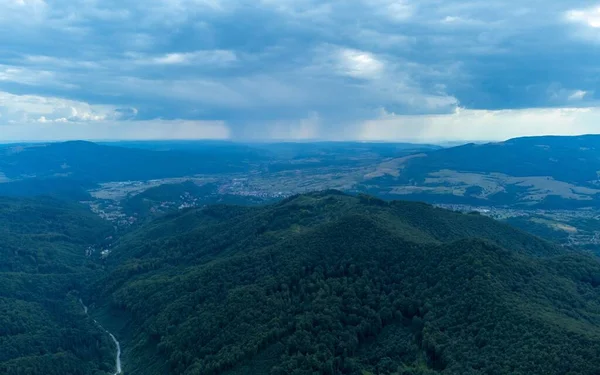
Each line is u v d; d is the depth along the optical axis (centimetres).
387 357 16712
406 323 18288
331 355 16738
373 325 18262
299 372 15938
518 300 17038
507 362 14162
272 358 17238
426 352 16338
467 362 14812
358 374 16150
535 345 14425
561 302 17912
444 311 17588
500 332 15500
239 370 17150
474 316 16688
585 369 12888
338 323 18088
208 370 17412
